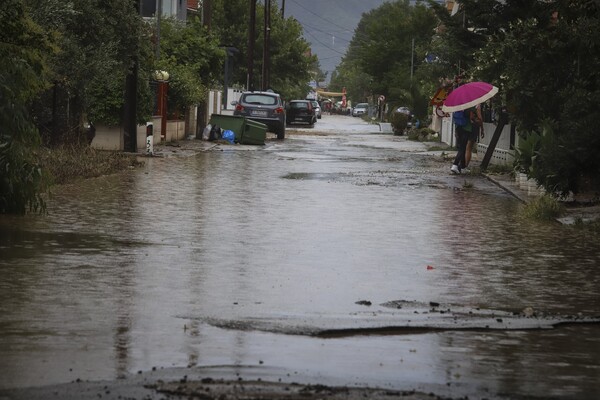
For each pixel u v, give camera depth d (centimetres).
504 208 2631
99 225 2022
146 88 4462
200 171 3562
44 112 3659
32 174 2095
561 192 2586
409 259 1722
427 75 5778
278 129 6650
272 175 3491
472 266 1664
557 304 1352
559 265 1692
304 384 903
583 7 2838
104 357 995
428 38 11650
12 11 2084
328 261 1670
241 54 11731
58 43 3397
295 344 1080
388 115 12069
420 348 1076
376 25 12144
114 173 3319
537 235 2089
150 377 920
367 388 895
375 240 1950
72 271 1489
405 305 1316
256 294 1362
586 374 977
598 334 1174
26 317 1171
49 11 3188
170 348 1042
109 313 1209
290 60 12025
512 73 3084
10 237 1812
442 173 3856
